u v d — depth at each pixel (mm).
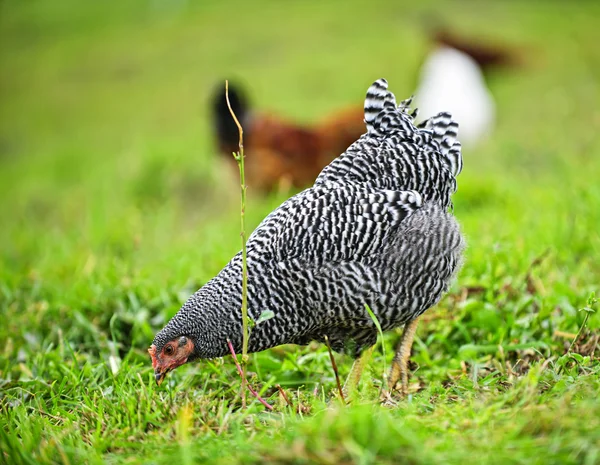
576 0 66000
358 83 52906
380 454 9555
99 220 30656
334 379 14555
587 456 9391
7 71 73188
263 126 33031
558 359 13297
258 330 13094
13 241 30188
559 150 32125
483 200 26281
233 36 70312
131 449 11398
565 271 17516
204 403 12602
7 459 11195
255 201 33188
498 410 10969
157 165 37938
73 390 14219
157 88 62531
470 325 15586
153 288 18625
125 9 86812
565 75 47812
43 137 57281
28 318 18016
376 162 14180
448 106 37594
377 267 13250
